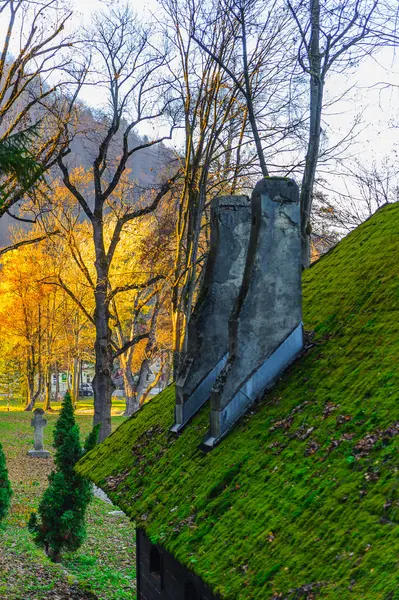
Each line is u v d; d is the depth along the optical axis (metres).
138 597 11.53
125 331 43.53
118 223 28.52
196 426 10.83
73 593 14.12
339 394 8.07
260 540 6.54
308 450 7.38
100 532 21.36
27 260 43.44
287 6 20.77
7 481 18.50
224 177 27.52
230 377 9.65
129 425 14.02
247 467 8.12
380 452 6.36
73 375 56.72
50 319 47.41
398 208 11.82
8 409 57.53
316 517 6.20
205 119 25.14
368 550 5.30
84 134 26.58
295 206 10.02
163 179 29.89
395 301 9.01
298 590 5.46
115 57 26.41
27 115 22.02
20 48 20.59
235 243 11.37
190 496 8.66
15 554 16.16
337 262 11.98
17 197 17.94
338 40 20.05
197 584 8.43
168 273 29.42
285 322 9.95
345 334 9.44
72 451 17.16
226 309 11.45
